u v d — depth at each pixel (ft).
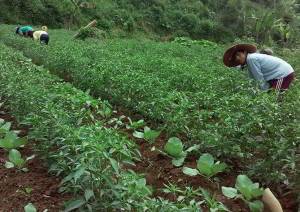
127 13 101.60
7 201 11.49
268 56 20.49
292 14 107.04
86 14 91.35
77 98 16.47
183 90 23.63
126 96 20.94
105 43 46.06
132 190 10.24
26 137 15.52
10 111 18.71
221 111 15.55
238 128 13.94
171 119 16.34
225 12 121.80
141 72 23.41
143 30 103.81
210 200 10.73
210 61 36.01
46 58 30.94
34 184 12.39
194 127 15.94
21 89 17.66
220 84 21.09
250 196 11.59
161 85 20.99
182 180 13.39
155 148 15.90
